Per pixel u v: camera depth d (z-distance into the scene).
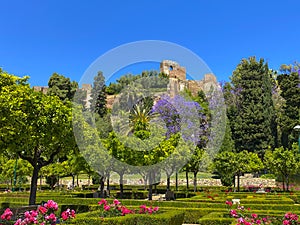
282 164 26.48
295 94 39.88
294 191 26.45
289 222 8.82
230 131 38.12
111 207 9.77
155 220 9.25
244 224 8.45
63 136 14.52
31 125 13.54
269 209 15.53
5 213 8.18
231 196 21.86
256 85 42.00
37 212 7.79
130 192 24.34
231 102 42.75
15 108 12.55
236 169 28.22
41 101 14.04
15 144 13.55
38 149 15.49
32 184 15.09
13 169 30.12
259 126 39.28
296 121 38.69
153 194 25.28
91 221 8.39
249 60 44.56
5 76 13.02
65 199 19.28
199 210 14.52
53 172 30.03
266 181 33.19
